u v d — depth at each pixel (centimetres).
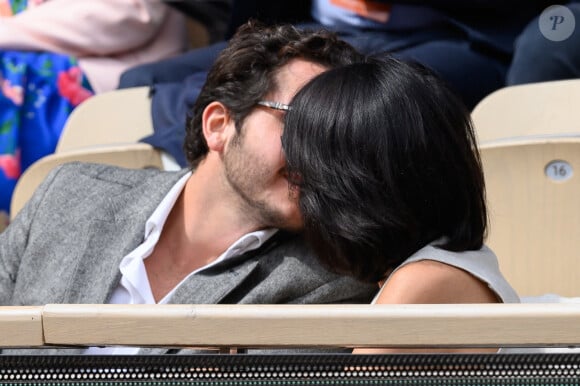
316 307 330
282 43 592
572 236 678
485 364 325
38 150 1180
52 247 619
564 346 328
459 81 985
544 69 904
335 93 512
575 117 767
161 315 330
